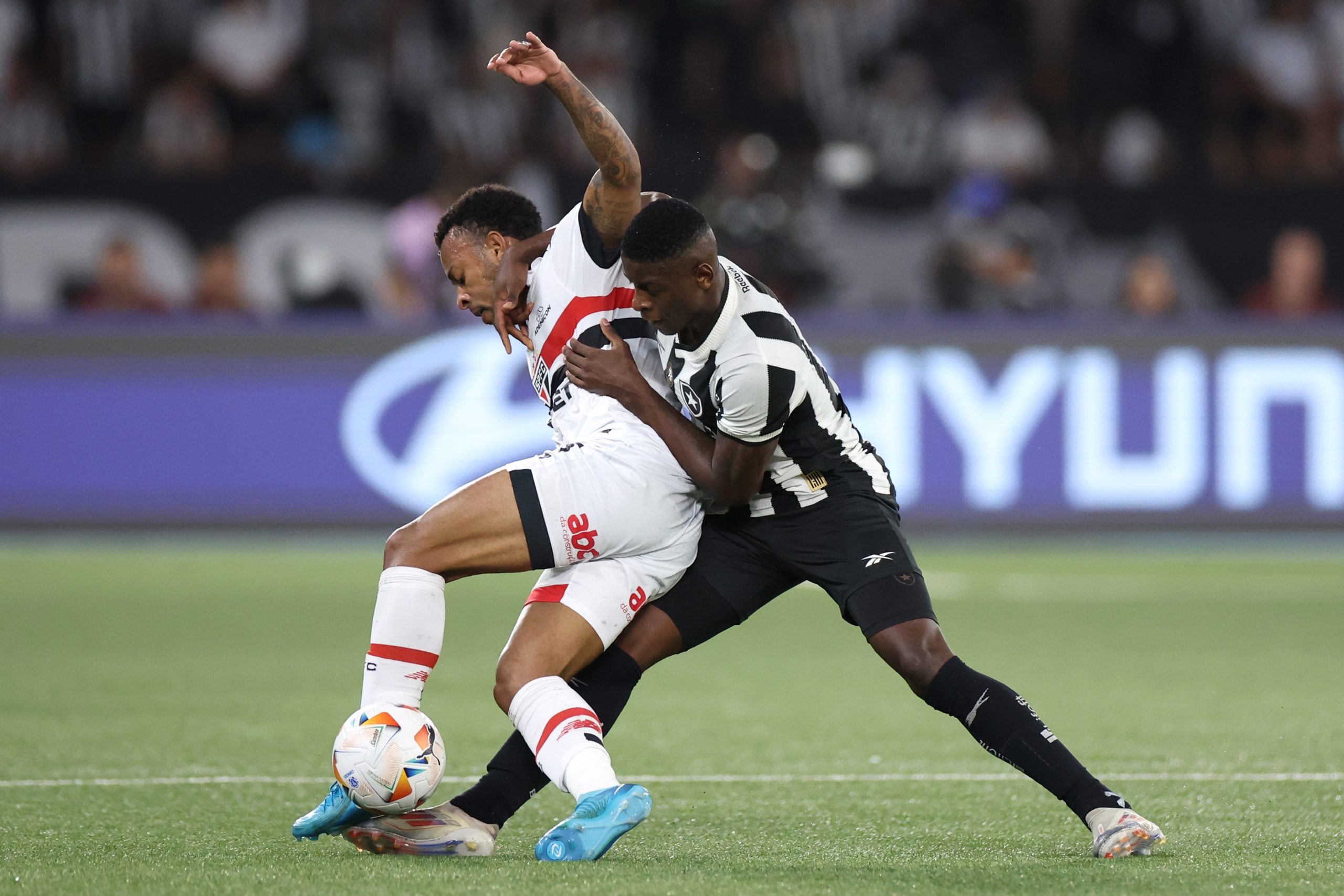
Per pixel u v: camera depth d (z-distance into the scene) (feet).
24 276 150.51
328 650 90.58
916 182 154.40
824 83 179.52
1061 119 178.50
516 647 43.91
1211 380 141.59
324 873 40.55
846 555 45.14
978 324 141.59
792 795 54.29
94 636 95.20
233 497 140.05
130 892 38.63
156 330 139.64
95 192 150.61
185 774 57.41
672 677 83.41
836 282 153.89
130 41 176.24
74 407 139.03
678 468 45.27
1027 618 104.88
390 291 151.12
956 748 63.67
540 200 156.56
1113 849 42.47
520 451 139.85
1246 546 143.02
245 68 174.50
